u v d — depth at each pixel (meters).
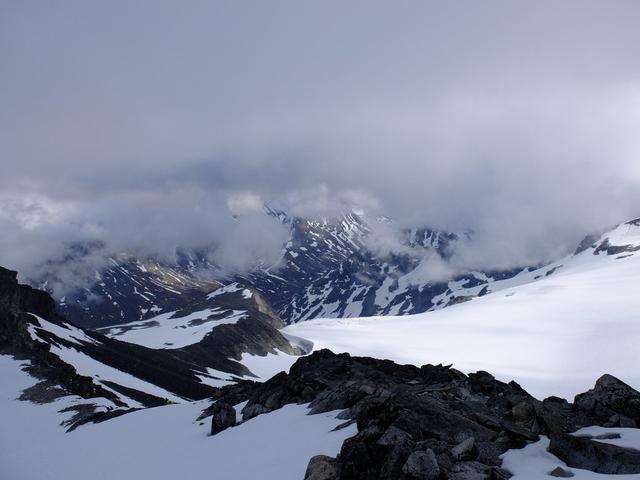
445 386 35.97
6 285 107.25
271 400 42.22
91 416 59.47
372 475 20.98
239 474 27.05
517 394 34.28
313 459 22.47
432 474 19.17
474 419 25.39
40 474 40.44
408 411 24.80
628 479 17.55
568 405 27.27
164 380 137.75
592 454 19.14
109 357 137.88
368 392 35.06
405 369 46.84
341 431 29.14
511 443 22.31
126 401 91.75
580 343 189.88
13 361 92.00
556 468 18.80
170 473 31.41
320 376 44.06
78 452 44.72
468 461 20.62
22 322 107.62
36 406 69.19
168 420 49.78
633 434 21.28
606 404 24.91
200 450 35.06
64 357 114.69
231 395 54.91
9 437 55.44
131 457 38.72
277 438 31.97
